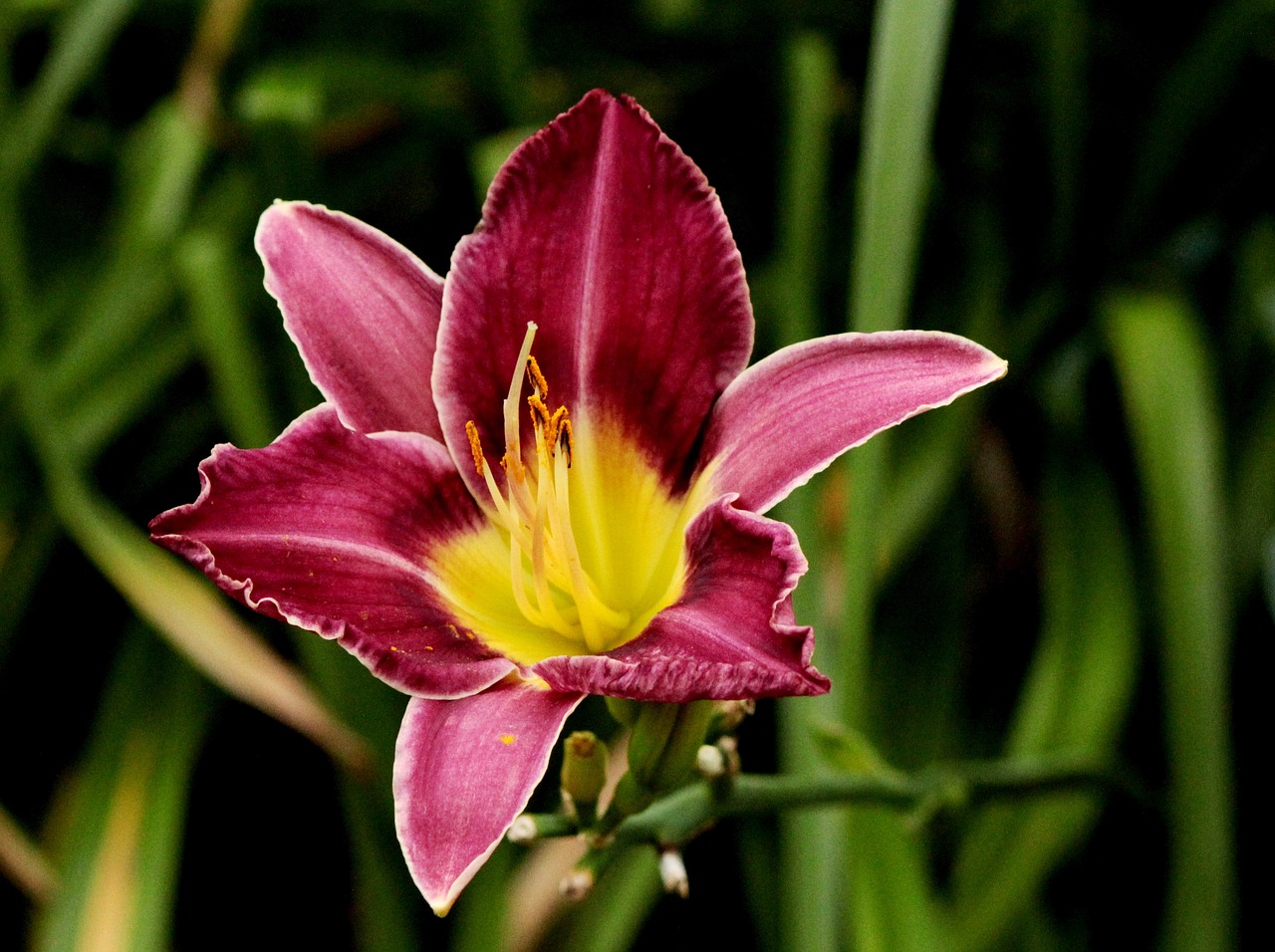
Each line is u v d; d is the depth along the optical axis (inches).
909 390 25.9
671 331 26.9
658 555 27.0
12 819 34.5
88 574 36.9
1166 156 35.1
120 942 31.9
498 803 25.2
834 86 38.6
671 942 33.9
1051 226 36.3
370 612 26.1
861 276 29.2
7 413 34.7
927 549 34.4
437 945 33.1
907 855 30.4
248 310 36.3
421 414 27.1
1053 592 33.5
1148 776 34.6
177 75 41.4
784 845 31.8
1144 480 32.5
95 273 37.5
